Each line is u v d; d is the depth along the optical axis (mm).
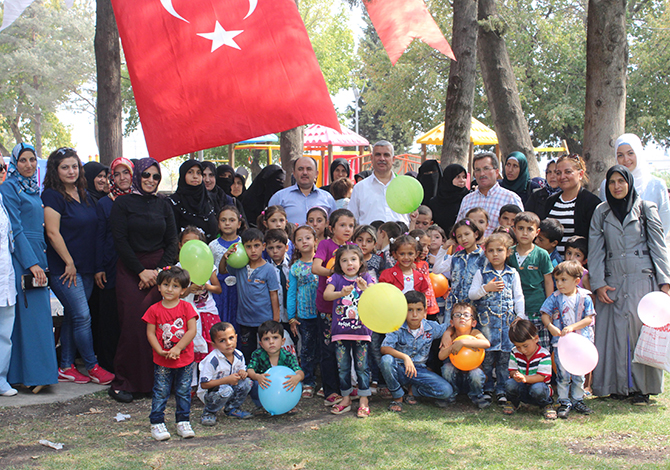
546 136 26438
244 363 4781
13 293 4855
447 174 6469
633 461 3719
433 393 4812
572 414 4684
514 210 5391
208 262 4488
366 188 6324
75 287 5324
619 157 5699
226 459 3725
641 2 25078
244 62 4352
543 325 4957
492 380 5023
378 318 4102
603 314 5125
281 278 5531
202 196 5820
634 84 24312
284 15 4422
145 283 5023
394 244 5012
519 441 4070
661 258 4996
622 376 4992
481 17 9641
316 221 5648
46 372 5023
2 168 4777
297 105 4387
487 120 25766
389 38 4094
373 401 5082
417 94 27094
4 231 4797
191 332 4227
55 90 34594
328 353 4961
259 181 7727
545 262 4973
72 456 3727
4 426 4258
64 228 5297
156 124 4316
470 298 4969
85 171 6031
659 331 4766
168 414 4668
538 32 25078
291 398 4551
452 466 3629
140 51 4297
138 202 5125
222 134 4344
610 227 5102
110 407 4805
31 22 33406
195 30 4312
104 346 5621
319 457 3762
